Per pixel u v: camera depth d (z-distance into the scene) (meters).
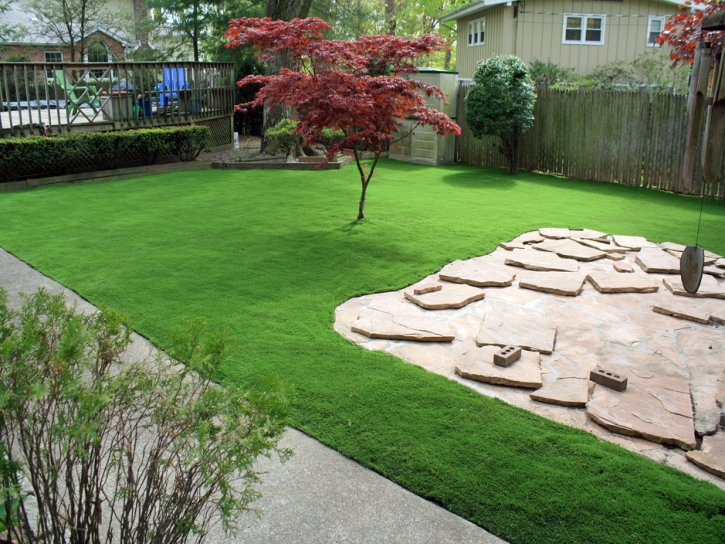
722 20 2.94
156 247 6.93
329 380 3.96
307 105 7.50
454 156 14.57
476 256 6.82
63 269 6.12
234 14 18.89
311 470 3.07
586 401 3.81
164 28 21.27
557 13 16.22
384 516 2.76
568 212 9.08
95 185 10.68
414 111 7.59
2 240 7.13
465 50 19.56
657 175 11.18
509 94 11.91
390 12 29.59
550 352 4.49
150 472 1.98
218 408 1.93
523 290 5.84
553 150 12.77
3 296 2.14
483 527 2.70
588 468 3.10
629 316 5.25
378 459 3.15
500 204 9.55
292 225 7.96
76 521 2.09
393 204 9.35
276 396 1.94
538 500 2.85
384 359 4.29
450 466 3.10
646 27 16.67
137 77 14.27
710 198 10.39
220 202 9.32
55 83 11.33
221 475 1.86
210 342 2.06
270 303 5.31
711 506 2.82
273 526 2.69
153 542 1.95
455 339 4.74
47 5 19.88
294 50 7.71
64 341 1.85
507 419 3.56
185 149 12.81
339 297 5.50
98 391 1.80
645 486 2.96
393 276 6.09
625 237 7.59
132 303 5.24
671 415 3.65
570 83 13.71
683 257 3.41
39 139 10.51
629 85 13.63
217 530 2.65
